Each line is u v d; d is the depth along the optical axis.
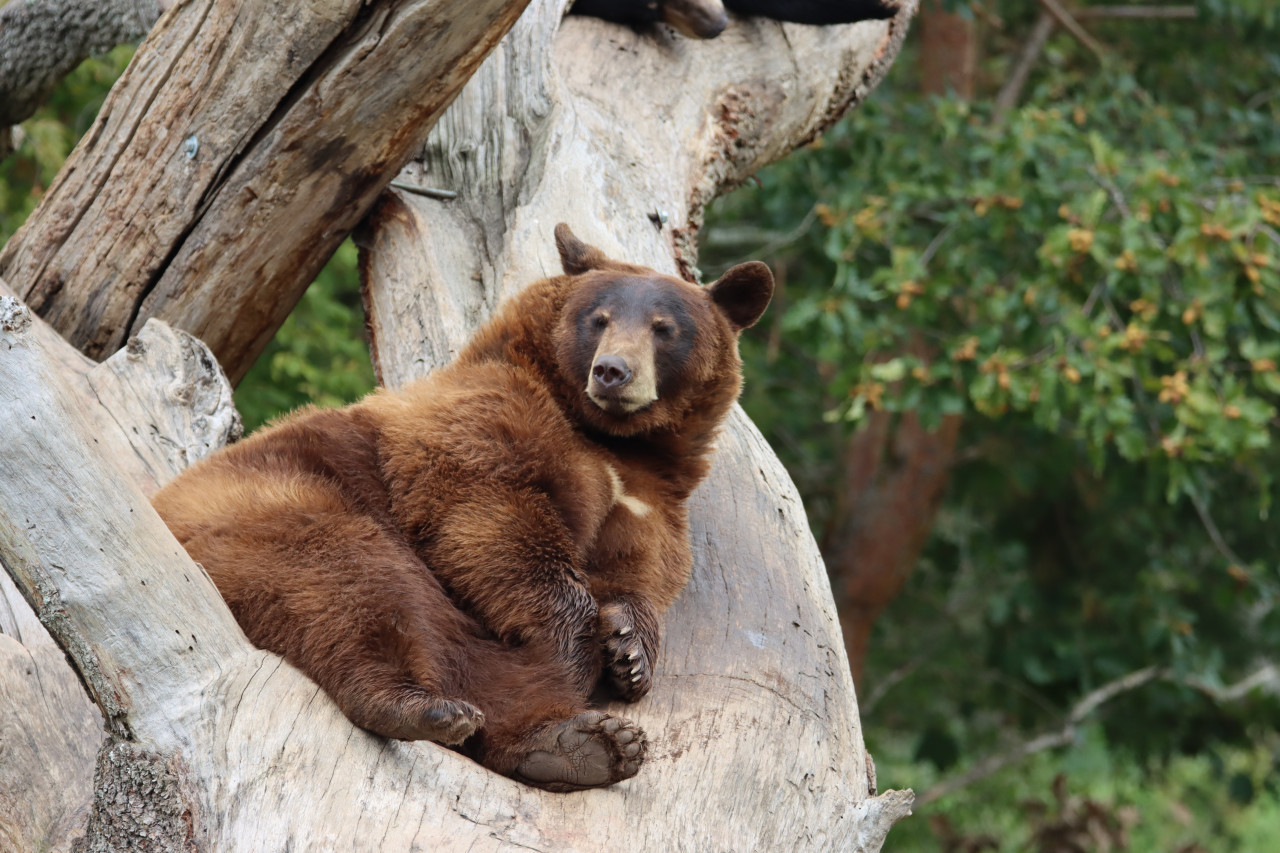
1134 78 21.23
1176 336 16.69
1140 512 22.05
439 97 9.09
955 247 17.36
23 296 9.79
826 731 7.23
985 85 26.75
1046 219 16.28
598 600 7.08
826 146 19.09
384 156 9.34
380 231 10.40
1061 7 23.31
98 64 17.69
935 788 23.16
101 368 8.95
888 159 18.28
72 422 5.30
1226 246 14.27
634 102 12.34
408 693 5.79
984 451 23.02
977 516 25.33
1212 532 19.28
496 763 6.22
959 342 15.80
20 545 5.28
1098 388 14.34
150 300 9.69
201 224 9.39
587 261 8.34
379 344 10.13
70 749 6.69
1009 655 21.98
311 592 6.02
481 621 6.74
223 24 8.66
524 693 6.45
